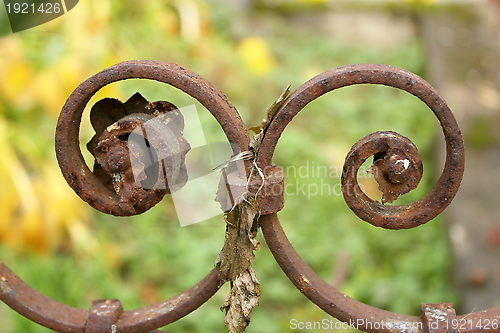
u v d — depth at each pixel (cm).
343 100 535
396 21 748
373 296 316
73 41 379
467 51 575
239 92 508
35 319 119
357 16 771
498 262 294
